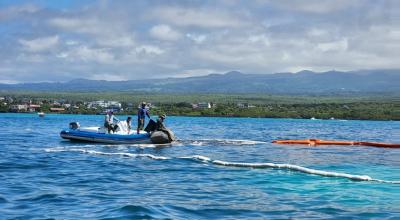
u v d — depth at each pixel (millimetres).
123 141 36438
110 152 30594
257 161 26453
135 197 15188
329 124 117688
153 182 18500
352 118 161750
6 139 43594
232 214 13039
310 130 78062
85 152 30469
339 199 15195
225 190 16734
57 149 32438
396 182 18406
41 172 21109
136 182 18484
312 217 12789
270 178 19422
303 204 14398
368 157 29328
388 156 30141
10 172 20953
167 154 30000
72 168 22625
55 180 18797
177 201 14602
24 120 103438
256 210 13547
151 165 23922
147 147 34656
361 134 66688
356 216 12930
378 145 39500
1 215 12531
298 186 17547
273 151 33062
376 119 160000
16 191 16062
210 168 22719
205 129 72375
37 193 15695
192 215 12797
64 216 12438
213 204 14258
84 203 14125
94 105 189500
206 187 17328
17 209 13266
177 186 17562
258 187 17359
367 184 17969
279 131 71500
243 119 148125
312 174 20438
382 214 13172
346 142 41062
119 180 18984
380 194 16031
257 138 51000
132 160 26078
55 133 54875
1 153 29578
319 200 15016
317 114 162375
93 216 12422
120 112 153625
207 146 36250
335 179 19125
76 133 38594
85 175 20312
